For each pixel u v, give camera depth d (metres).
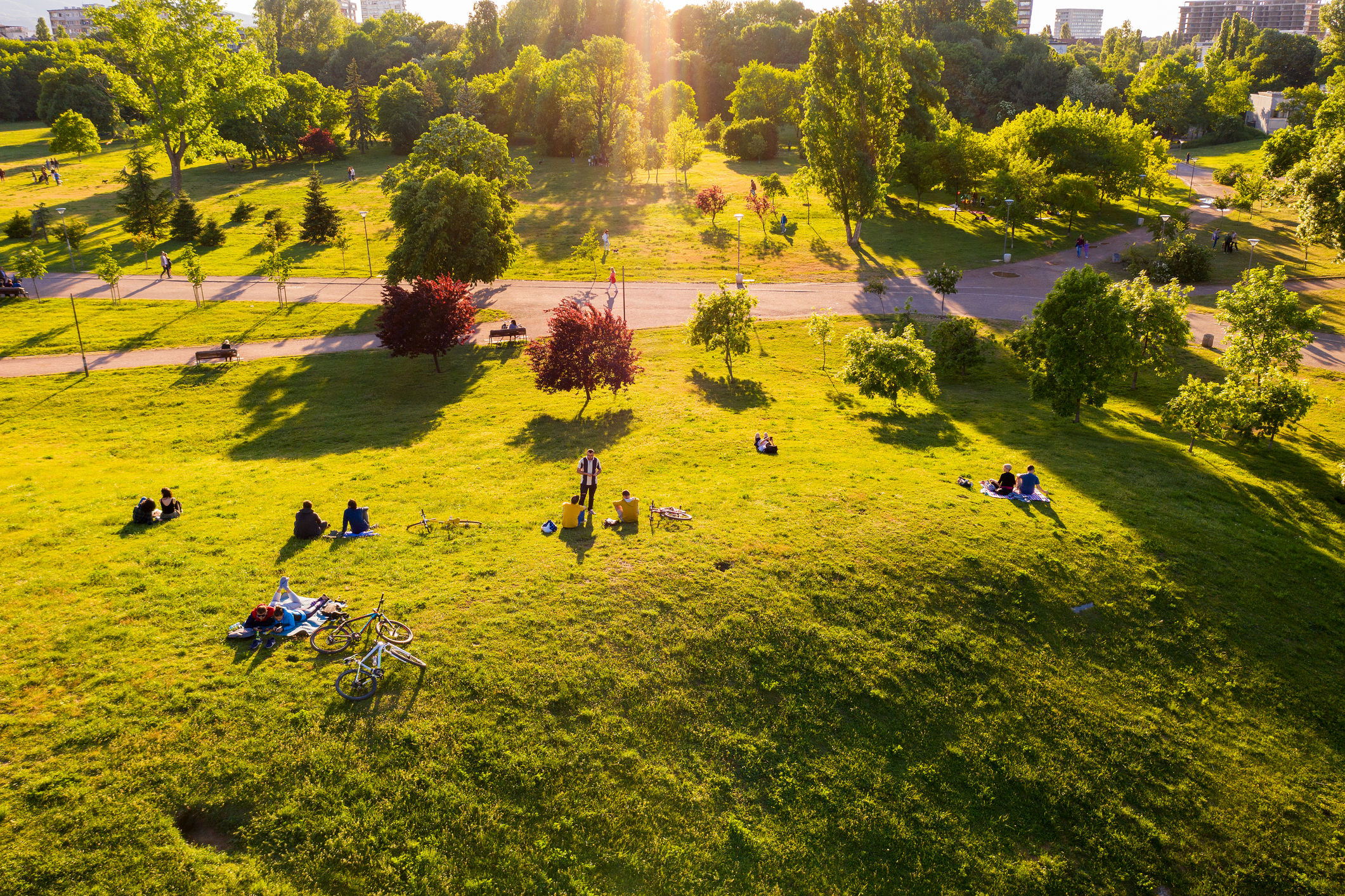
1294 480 28.70
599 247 70.38
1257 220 79.31
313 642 16.12
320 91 119.19
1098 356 32.06
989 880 13.63
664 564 19.84
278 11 185.62
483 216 53.16
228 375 42.75
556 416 36.44
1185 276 59.09
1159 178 82.56
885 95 70.62
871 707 16.22
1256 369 31.58
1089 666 17.84
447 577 19.17
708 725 15.45
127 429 35.28
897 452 29.88
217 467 30.02
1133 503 24.48
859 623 18.09
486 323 52.97
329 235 72.94
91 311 51.97
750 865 13.29
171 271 62.41
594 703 15.52
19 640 16.12
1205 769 15.88
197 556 20.23
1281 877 14.10
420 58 170.38
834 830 14.00
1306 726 17.03
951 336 43.16
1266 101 135.00
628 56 112.25
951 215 83.94
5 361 42.84
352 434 34.72
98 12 80.19
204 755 13.54
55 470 29.42
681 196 95.69
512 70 129.00
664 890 12.80
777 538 21.28
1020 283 61.72
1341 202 45.84
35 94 140.75
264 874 12.11
